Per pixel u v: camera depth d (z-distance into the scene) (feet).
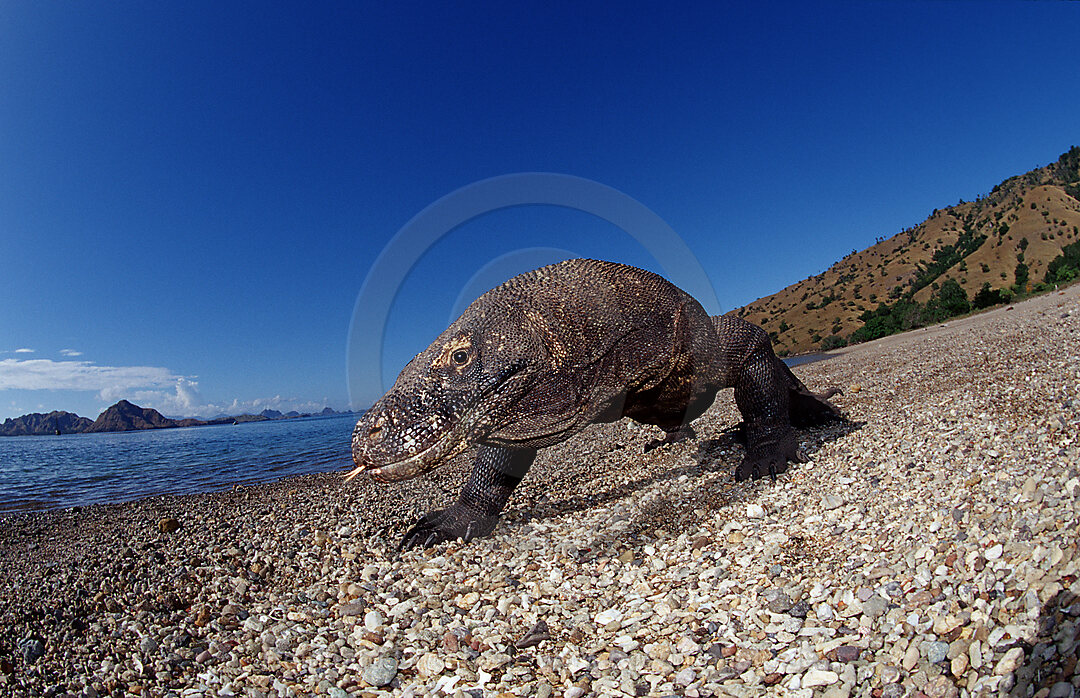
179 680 1.55
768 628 1.48
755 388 2.70
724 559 1.93
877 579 1.57
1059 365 3.74
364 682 1.50
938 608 1.36
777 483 2.53
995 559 1.45
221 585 2.19
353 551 2.48
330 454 8.77
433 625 1.77
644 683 1.36
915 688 1.17
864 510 2.05
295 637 1.74
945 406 3.24
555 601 1.85
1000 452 2.27
